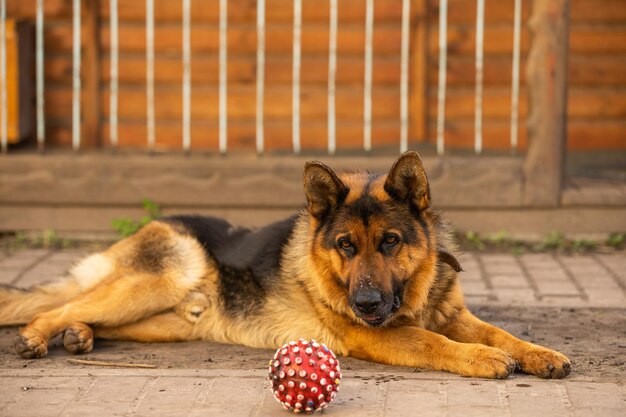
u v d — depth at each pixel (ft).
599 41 37.24
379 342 19.99
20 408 17.33
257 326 21.89
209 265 22.85
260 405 17.35
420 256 19.86
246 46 37.52
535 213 32.68
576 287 27.22
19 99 35.17
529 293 26.66
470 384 18.33
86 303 21.98
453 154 35.83
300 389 16.51
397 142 37.58
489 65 37.37
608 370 19.47
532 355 18.95
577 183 33.88
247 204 33.01
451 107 37.63
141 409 17.21
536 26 31.71
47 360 20.84
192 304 22.74
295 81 33.94
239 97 37.73
